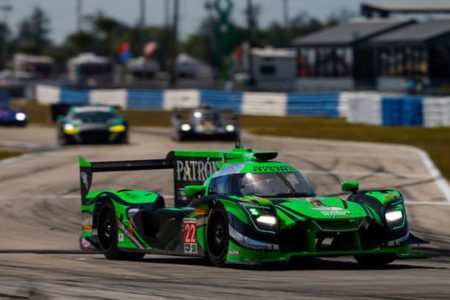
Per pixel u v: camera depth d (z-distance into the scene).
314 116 166.00
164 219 32.28
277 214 28.98
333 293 22.83
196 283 25.09
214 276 27.05
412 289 23.62
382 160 84.69
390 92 188.75
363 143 107.62
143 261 33.97
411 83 184.12
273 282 25.27
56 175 74.06
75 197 59.72
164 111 192.50
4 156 95.00
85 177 36.62
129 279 26.31
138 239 33.44
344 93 160.50
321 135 120.81
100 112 110.81
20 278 26.83
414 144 104.56
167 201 56.03
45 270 29.61
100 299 22.31
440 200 57.12
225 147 100.81
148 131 138.75
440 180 68.56
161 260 34.22
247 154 33.28
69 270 29.56
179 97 192.88
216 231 29.94
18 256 35.75
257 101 175.62
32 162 87.06
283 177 31.95
